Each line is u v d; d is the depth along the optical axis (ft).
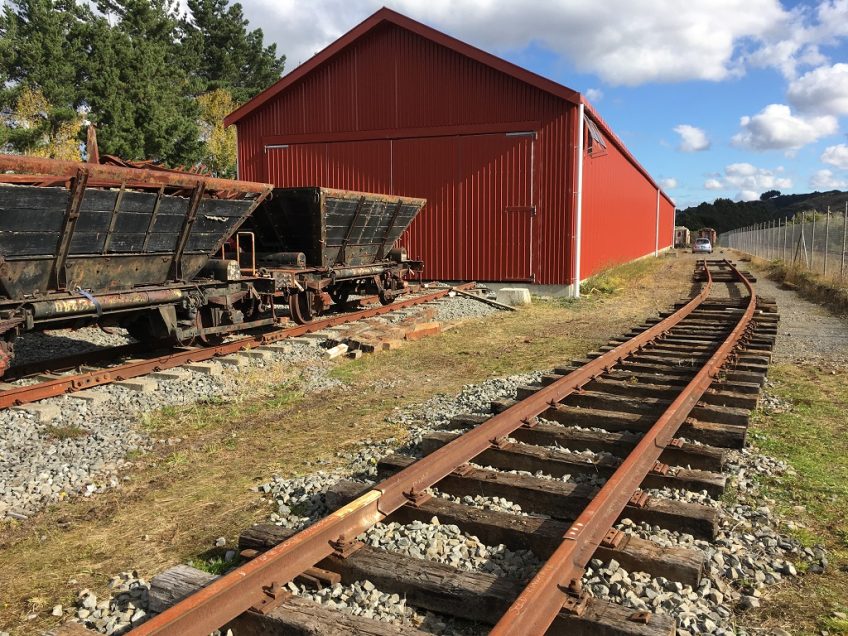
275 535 12.82
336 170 72.38
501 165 66.13
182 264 31.22
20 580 12.98
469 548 12.98
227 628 10.43
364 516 13.25
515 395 25.07
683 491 15.71
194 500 16.66
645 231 166.09
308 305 41.06
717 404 23.25
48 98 114.93
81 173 23.36
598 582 11.53
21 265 23.65
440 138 68.08
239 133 76.13
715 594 11.49
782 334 41.50
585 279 72.84
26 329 23.88
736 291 72.18
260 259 41.39
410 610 11.12
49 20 120.47
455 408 24.02
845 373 29.81
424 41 67.72
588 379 25.86
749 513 14.83
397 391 27.73
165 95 124.88
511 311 54.60
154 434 22.13
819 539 13.80
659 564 11.80
